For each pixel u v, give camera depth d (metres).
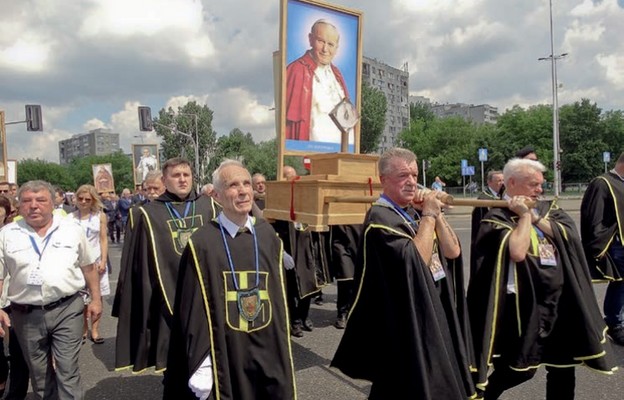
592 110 50.69
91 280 3.78
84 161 103.88
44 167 97.00
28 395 4.37
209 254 2.63
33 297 3.40
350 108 4.73
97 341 5.75
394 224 2.63
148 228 4.12
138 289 4.11
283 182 4.28
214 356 2.51
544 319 3.13
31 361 3.48
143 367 4.00
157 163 23.05
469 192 43.97
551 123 52.75
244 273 2.68
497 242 3.18
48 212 3.52
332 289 8.40
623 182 5.04
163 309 3.99
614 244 4.95
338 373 4.57
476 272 3.27
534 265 3.13
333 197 3.73
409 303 2.48
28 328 3.44
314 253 6.08
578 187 44.81
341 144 4.79
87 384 4.53
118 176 97.56
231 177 2.70
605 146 49.84
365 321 2.72
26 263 3.42
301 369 4.70
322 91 5.09
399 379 2.51
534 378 4.29
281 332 2.72
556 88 32.09
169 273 4.07
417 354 2.43
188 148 63.47
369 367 2.71
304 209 4.00
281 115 4.82
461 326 2.88
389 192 2.78
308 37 4.97
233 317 2.61
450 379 2.42
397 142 70.50
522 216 3.11
